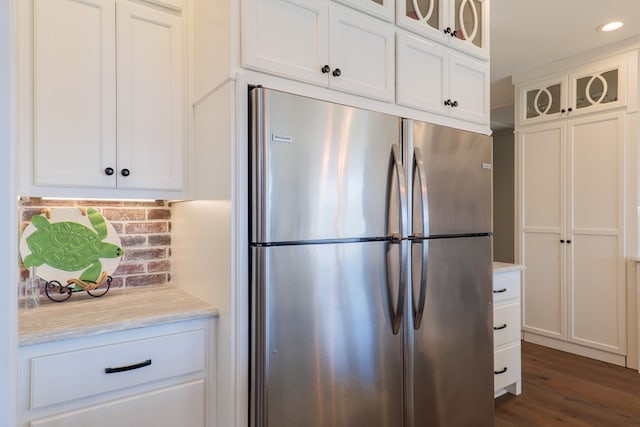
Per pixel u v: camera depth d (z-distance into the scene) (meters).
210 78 1.51
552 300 3.53
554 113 3.48
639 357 2.96
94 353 1.25
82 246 1.68
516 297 2.62
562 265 3.45
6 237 0.57
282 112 1.33
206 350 1.46
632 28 2.79
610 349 3.14
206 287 1.56
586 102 3.28
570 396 2.60
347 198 1.49
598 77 3.20
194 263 1.70
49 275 1.59
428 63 1.87
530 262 3.69
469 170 1.96
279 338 1.32
